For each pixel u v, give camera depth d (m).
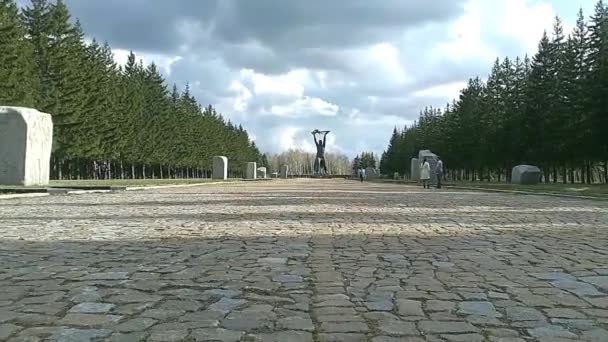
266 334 3.68
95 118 48.72
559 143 44.22
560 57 46.06
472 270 5.94
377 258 6.68
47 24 44.72
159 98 67.75
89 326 3.83
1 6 33.38
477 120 60.69
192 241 8.12
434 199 20.08
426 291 4.94
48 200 17.69
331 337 3.62
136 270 5.85
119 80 58.38
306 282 5.30
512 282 5.32
